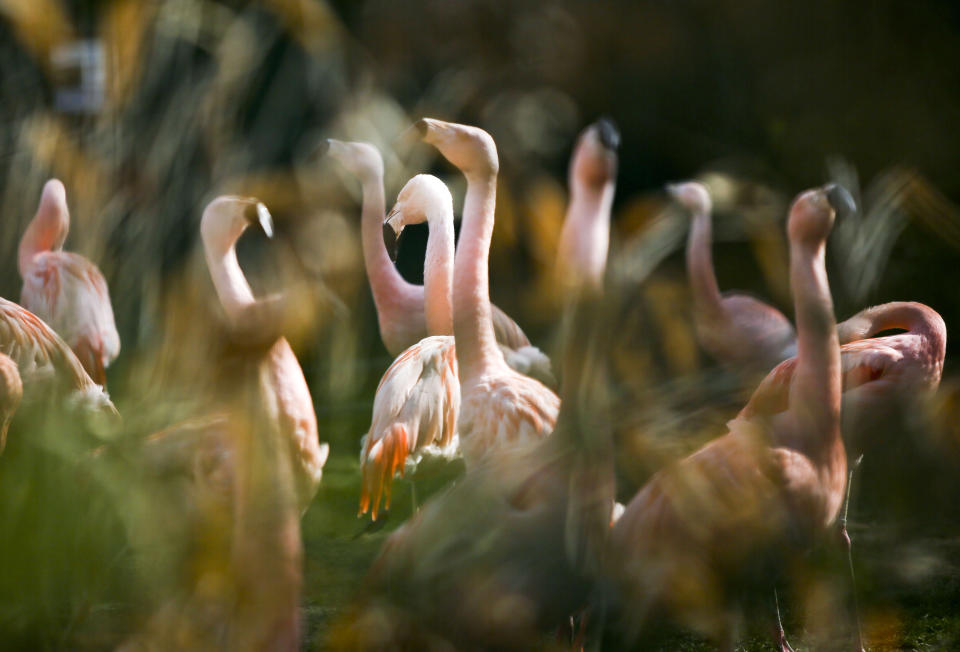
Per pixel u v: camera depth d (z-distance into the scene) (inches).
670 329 882.1
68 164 882.8
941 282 1208.8
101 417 879.7
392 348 949.2
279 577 874.8
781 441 891.4
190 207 883.4
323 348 876.6
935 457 916.6
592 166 884.0
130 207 883.4
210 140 884.6
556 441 883.4
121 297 882.1
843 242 911.7
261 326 872.9
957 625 905.5
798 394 892.6
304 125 890.7
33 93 883.4
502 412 901.8
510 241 887.7
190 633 874.8
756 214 896.3
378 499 912.3
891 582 912.3
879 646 903.7
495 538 882.1
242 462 874.8
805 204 894.4
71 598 877.2
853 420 912.9
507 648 882.1
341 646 882.1
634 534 886.4
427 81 944.9
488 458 887.1
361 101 887.1
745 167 927.0
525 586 882.1
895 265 1210.6
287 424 903.7
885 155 1434.5
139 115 883.4
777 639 900.6
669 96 1380.4
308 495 908.0
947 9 1460.4
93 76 882.1
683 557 885.8
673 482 885.2
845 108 1454.2
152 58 883.4
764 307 957.8
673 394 882.8
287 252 874.8
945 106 1460.4
